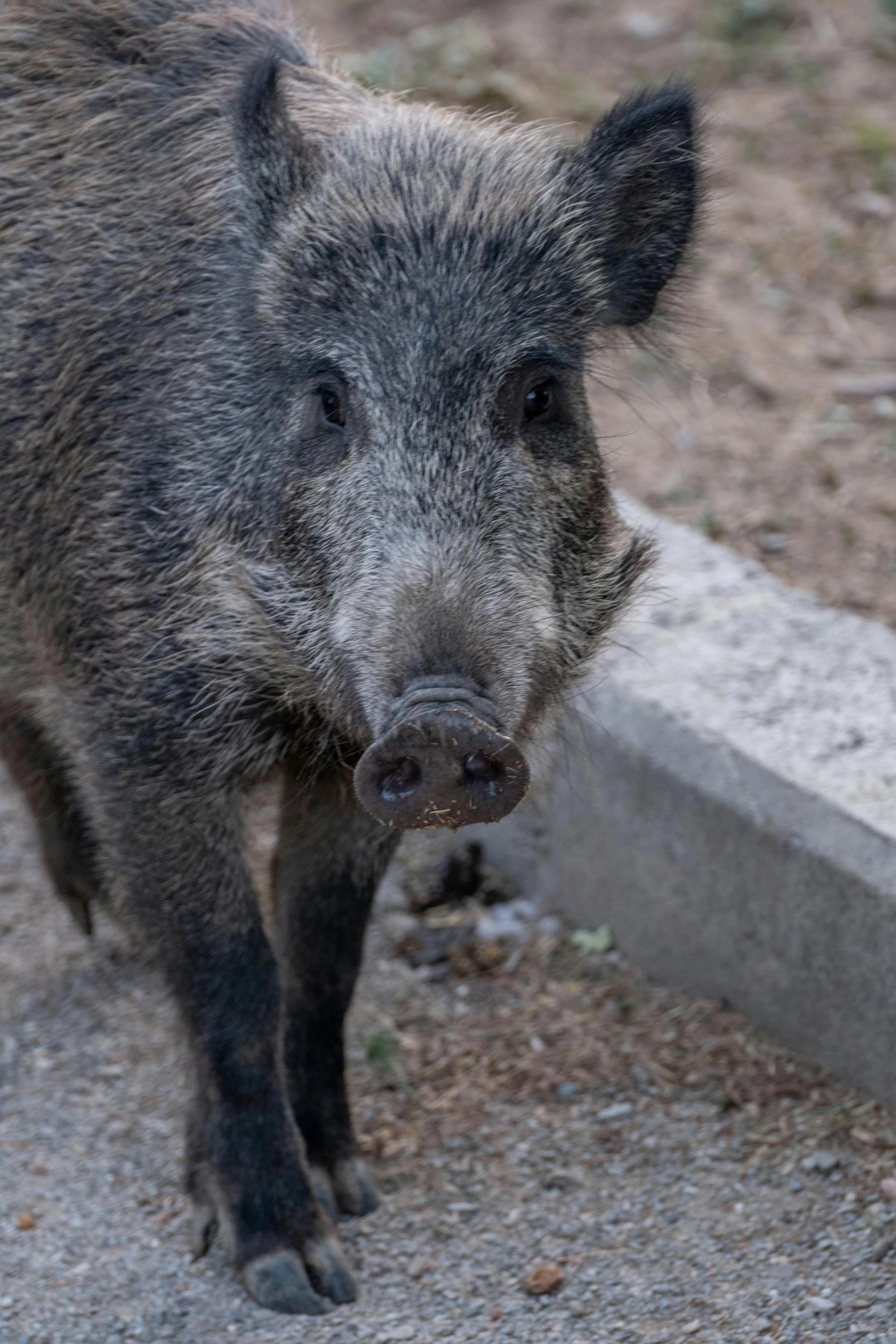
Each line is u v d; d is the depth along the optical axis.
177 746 6.87
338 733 6.92
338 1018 7.53
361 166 6.90
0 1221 7.32
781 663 9.00
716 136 15.21
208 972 6.99
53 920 9.59
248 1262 6.92
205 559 6.79
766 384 12.46
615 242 7.32
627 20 17.34
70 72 7.72
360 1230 7.30
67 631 7.16
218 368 6.82
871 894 7.50
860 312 13.31
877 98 15.85
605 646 7.47
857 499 11.17
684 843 8.51
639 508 10.77
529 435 6.54
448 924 9.50
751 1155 7.51
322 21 17.45
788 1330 6.41
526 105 15.42
